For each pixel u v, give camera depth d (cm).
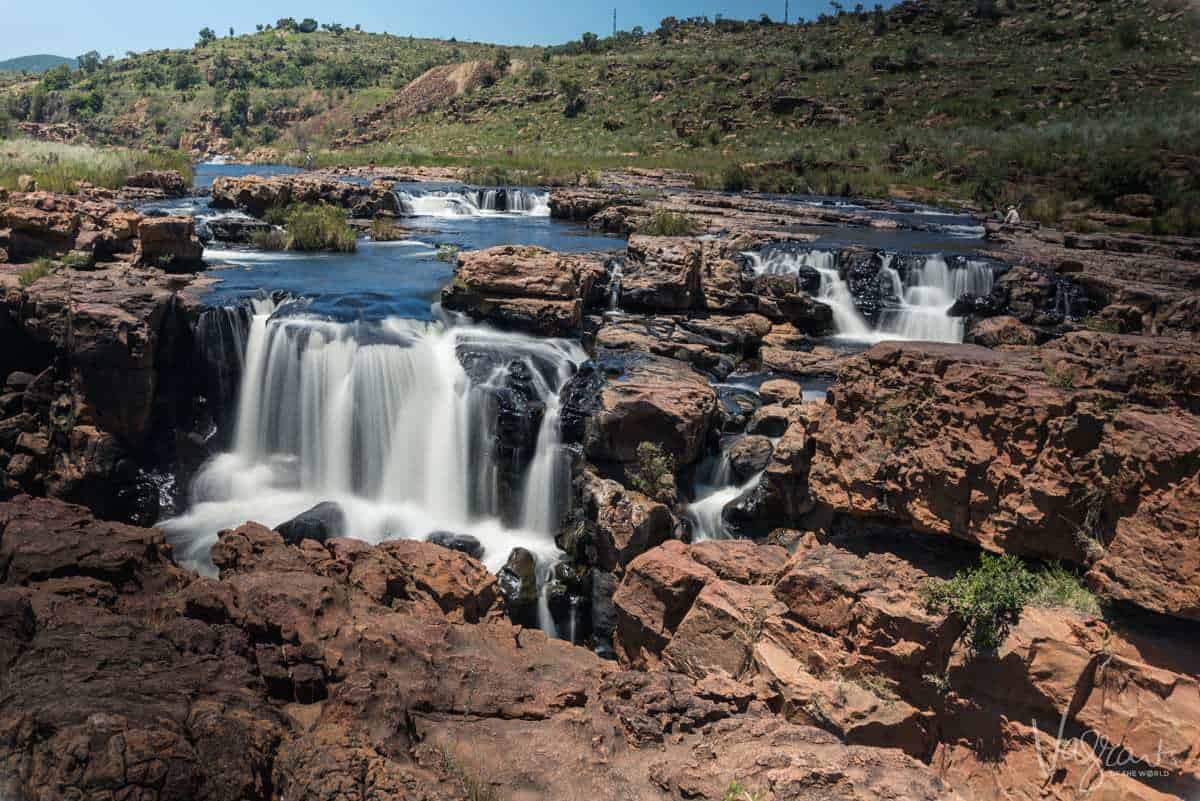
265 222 3088
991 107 6750
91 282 1884
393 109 10869
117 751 476
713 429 1542
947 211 4259
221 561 1064
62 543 816
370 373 1709
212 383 1805
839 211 4041
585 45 12506
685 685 798
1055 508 797
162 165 4472
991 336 2048
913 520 923
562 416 1570
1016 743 747
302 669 682
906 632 789
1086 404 797
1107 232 3425
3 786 465
